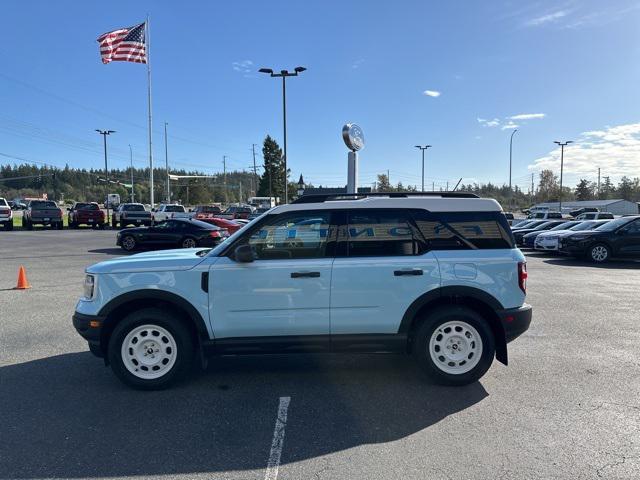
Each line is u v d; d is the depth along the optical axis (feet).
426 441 12.25
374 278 15.65
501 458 11.35
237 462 11.31
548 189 305.73
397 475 10.68
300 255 15.94
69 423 13.41
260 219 16.05
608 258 53.11
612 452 11.59
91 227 122.72
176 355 15.70
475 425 13.14
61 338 21.91
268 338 15.66
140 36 108.47
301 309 15.61
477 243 16.16
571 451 11.65
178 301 15.47
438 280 15.78
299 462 11.29
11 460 11.41
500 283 15.93
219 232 67.26
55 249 66.33
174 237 64.49
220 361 18.89
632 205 239.50
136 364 15.75
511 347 20.43
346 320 15.70
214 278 15.48
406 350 16.20
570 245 54.75
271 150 235.20
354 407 14.44
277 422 13.43
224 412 14.11
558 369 17.67
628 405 14.39
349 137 33.81
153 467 11.09
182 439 12.45
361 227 16.08
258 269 15.52
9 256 57.57
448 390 15.76
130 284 15.52
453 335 16.01
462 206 16.31
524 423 13.23
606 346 20.53
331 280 15.60
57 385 16.28
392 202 16.24
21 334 22.58
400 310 15.75
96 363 18.57
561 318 25.66
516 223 94.12
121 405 14.62
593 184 350.43
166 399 15.08
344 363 18.61
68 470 10.96
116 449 11.93
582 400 14.80
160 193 457.68
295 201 16.35
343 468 11.00
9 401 14.93
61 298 31.37
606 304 29.45
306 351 15.89
